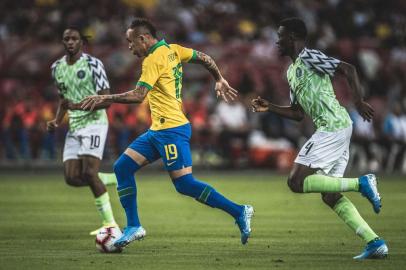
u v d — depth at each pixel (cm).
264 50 8819
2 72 8106
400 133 7806
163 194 5416
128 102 2627
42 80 8125
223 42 9112
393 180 6781
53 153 7550
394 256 2697
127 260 2617
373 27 10075
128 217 2795
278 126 7675
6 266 2483
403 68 9238
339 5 10069
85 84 3381
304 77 2686
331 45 9050
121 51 8300
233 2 9744
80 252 2816
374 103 8738
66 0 8988
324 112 2675
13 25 8806
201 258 2664
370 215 4166
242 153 7681
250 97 8044
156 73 2669
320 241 3130
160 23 8900
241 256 2714
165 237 3259
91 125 3350
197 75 8394
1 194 5306
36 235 3319
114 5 9062
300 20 2731
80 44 3400
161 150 2730
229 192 5562
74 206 4594
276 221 3884
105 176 3422
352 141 7912
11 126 7462
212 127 7669
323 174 2675
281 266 2483
